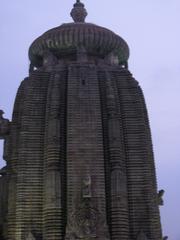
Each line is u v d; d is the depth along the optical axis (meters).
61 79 57.78
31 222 50.56
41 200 51.62
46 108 55.78
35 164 52.91
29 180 52.09
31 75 58.16
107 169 52.91
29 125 54.56
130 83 58.34
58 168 51.94
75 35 60.25
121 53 62.69
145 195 52.44
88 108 54.75
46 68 59.53
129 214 51.72
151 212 51.81
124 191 51.69
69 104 54.88
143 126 55.66
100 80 58.00
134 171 53.53
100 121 54.31
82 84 56.31
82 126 53.72
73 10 65.94
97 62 60.75
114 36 61.56
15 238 50.12
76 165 51.94
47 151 52.84
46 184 51.38
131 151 54.44
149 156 54.81
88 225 49.09
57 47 60.81
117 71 59.47
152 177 54.31
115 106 55.59
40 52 62.09
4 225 53.66
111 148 53.34
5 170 58.09
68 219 49.44
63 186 51.78
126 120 56.03
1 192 56.66
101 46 60.97
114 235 49.81
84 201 50.00
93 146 52.94
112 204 50.97
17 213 50.78
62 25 62.41
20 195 51.31
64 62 60.66
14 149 54.69
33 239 49.47
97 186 51.25
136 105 56.81
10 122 59.31
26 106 55.44
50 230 49.41
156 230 51.50
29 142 53.78
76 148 52.62
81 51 59.97
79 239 48.53
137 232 50.97
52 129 53.41
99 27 61.91
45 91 57.03
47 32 61.97
